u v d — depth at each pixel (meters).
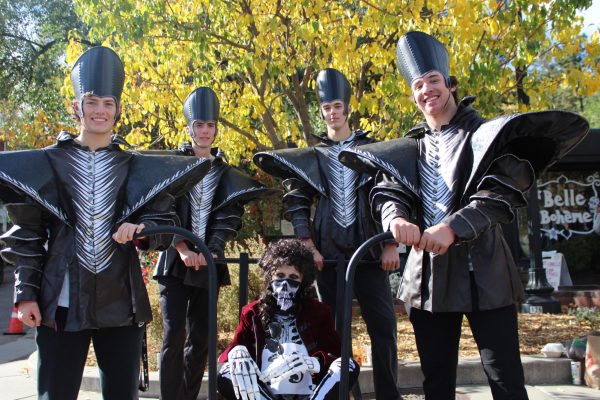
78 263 3.13
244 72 8.31
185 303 4.50
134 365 3.26
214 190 4.65
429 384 3.27
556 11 7.18
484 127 3.07
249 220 13.35
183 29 7.67
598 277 12.21
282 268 3.55
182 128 8.17
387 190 3.23
